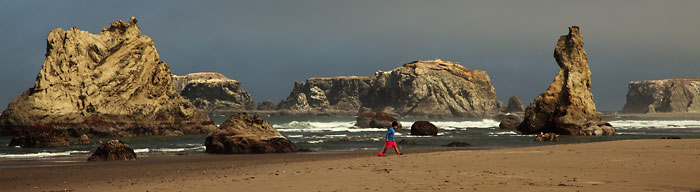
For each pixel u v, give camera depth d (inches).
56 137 1494.8
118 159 986.1
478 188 410.6
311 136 2048.5
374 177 513.3
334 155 1085.1
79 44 2050.9
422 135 2094.0
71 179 660.1
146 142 1688.0
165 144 1583.4
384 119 2881.4
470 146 1419.8
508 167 580.1
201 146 1494.8
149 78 2222.0
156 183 561.0
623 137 1923.0
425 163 657.6
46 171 762.8
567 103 2188.7
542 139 1680.6
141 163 911.7
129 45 2204.7
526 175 499.5
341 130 2650.1
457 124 3607.3
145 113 2137.1
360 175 536.1
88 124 1952.5
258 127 1295.5
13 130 1887.3
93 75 2044.8
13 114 1903.3
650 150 728.3
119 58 2143.2
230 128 1253.7
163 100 2242.9
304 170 631.2
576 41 2299.5
